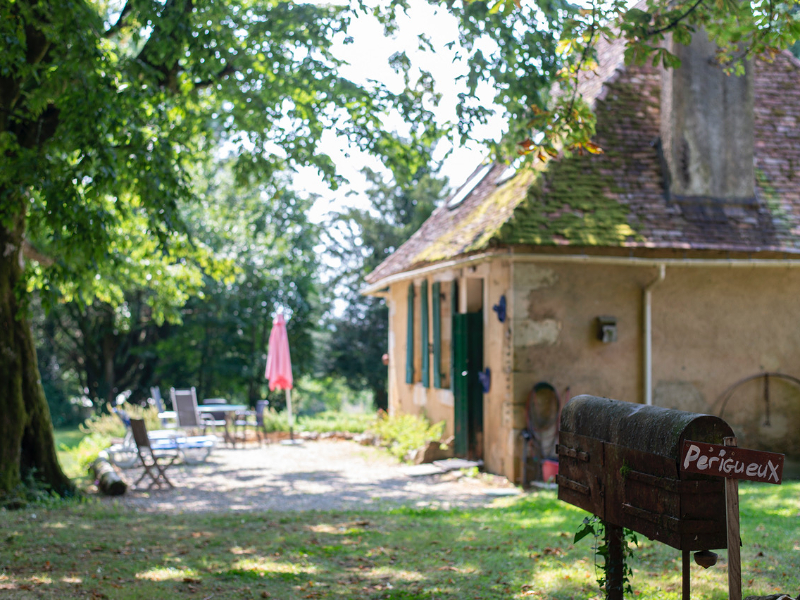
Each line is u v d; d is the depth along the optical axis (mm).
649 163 11227
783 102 12492
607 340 10484
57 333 29766
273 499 10047
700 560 3135
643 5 9688
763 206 10977
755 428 10906
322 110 10430
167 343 26688
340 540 6781
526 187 10820
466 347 12242
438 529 7234
